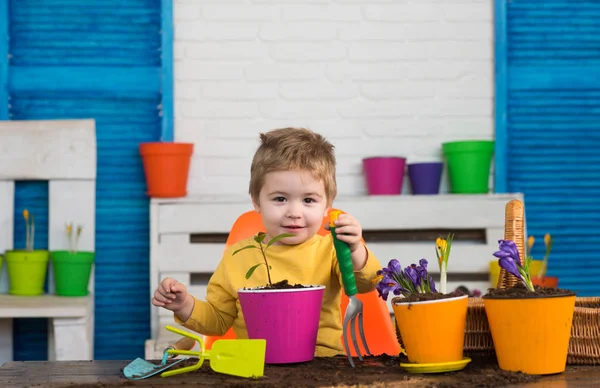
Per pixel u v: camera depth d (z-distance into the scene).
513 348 0.98
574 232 2.79
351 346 1.50
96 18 2.66
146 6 2.67
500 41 2.74
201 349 1.04
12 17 2.63
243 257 1.38
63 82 2.65
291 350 1.06
